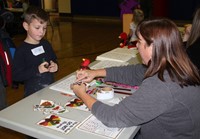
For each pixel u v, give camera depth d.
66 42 5.95
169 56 0.91
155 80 0.91
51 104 1.21
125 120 0.93
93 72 1.42
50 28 7.72
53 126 1.02
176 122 0.95
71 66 4.10
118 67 1.46
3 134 2.30
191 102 0.93
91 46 5.53
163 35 0.91
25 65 1.70
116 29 7.50
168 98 0.89
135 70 1.40
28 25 1.66
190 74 0.92
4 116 1.10
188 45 1.59
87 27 7.89
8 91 3.16
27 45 1.72
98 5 9.05
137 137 1.21
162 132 0.99
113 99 1.27
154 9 7.69
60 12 9.84
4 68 1.80
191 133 0.97
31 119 1.08
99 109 1.00
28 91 1.70
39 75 1.68
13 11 6.30
